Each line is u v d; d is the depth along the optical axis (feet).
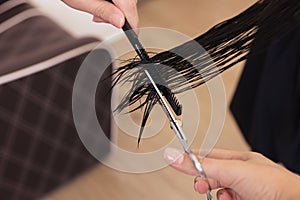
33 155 4.63
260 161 2.59
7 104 4.19
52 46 4.36
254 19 1.95
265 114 4.08
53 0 4.75
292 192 2.36
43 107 4.40
